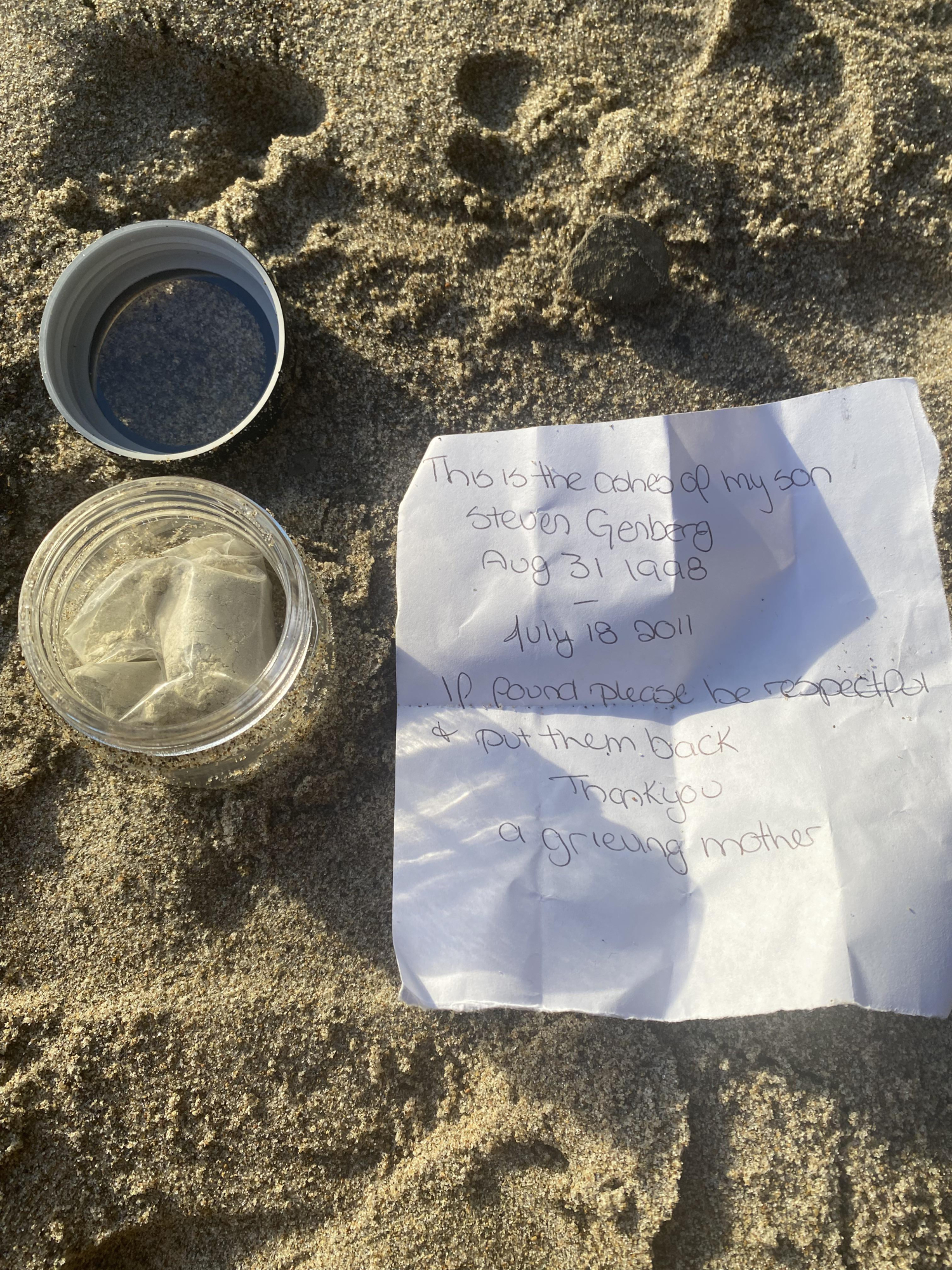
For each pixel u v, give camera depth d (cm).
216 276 26
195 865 25
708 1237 23
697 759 25
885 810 24
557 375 26
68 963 25
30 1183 24
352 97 27
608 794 25
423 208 26
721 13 26
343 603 25
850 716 24
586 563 25
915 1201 23
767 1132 24
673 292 26
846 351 26
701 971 24
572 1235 23
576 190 26
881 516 25
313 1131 24
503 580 25
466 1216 23
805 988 23
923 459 25
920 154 26
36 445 26
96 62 27
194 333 26
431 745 25
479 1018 24
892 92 26
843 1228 23
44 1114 24
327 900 25
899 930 23
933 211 26
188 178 27
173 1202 24
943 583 25
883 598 24
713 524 25
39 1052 24
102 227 27
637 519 25
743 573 25
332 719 25
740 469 25
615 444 25
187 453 25
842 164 26
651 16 27
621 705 25
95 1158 24
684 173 26
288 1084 24
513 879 24
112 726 22
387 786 25
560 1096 24
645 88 27
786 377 26
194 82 27
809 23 26
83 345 26
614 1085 24
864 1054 24
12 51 27
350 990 24
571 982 24
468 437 26
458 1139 24
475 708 25
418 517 25
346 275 26
